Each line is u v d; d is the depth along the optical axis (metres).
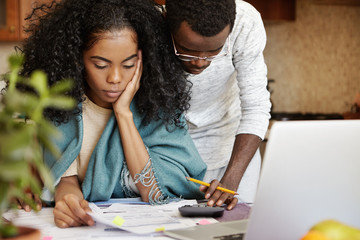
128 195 1.45
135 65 1.30
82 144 1.42
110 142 1.39
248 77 1.58
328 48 3.75
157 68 1.35
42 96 0.69
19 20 3.50
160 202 1.36
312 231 0.89
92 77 1.27
